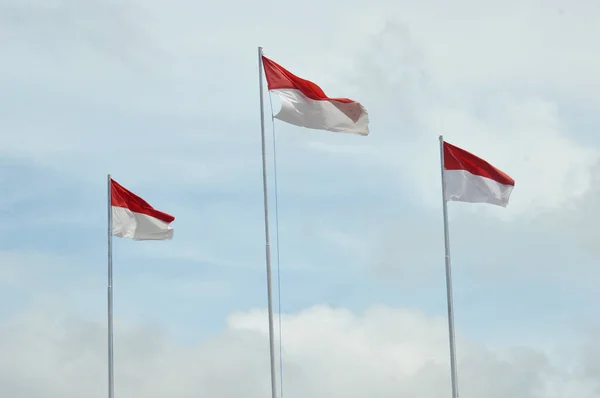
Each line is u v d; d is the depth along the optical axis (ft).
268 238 214.90
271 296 213.66
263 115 217.77
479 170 228.84
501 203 228.84
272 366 211.82
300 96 218.38
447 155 230.07
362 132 219.82
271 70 219.00
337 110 219.00
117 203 243.40
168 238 246.06
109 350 237.25
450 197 229.45
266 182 215.72
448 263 228.02
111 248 240.94
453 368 225.56
